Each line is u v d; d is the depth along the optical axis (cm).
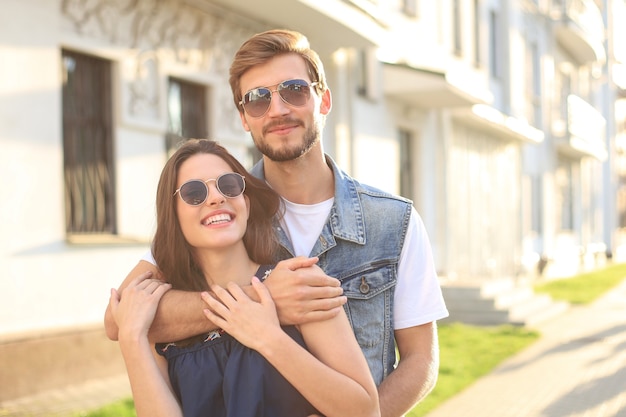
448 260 1766
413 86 1459
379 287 271
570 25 2877
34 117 759
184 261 252
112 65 868
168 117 959
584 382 891
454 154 1866
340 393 226
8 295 732
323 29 1150
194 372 242
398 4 1559
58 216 783
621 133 5128
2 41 730
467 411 747
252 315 233
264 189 263
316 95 269
